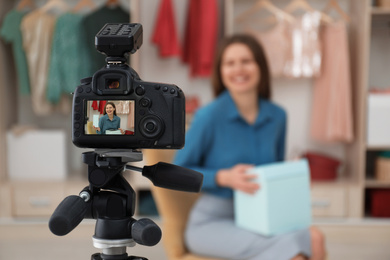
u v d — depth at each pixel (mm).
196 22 3434
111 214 635
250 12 3537
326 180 3422
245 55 1764
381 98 3309
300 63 3369
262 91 1867
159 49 3609
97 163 616
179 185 639
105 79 604
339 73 3350
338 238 3258
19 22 3361
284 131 1925
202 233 1582
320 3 3721
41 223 3256
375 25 3646
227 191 1647
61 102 3412
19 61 3377
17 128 3455
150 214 3305
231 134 1729
